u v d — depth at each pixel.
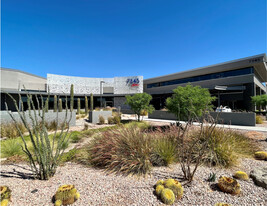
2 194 1.76
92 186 2.26
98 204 1.82
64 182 2.39
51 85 26.86
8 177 2.58
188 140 3.40
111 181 2.42
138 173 2.68
